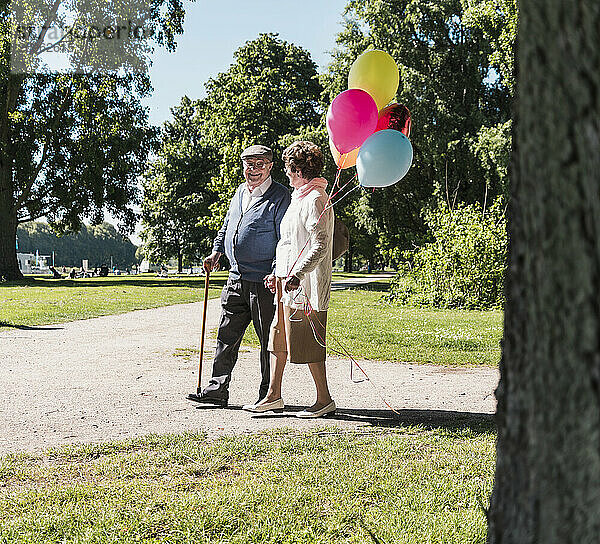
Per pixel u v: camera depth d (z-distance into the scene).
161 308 19.19
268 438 5.05
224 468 4.32
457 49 30.98
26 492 3.77
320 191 5.64
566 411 1.42
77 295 23.23
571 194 1.40
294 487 3.85
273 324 5.98
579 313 1.39
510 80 27.03
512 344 1.58
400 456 4.53
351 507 3.56
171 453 4.54
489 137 27.61
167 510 3.50
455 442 4.91
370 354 9.70
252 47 39.69
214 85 42.88
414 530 3.29
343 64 33.66
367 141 5.21
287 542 3.16
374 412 6.03
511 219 1.61
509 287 1.61
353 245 45.56
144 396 6.68
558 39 1.41
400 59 31.00
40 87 36.56
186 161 53.50
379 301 23.36
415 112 29.36
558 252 1.43
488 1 26.58
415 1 30.33
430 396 6.81
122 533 3.24
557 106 1.42
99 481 4.05
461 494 3.76
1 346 10.43
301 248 5.69
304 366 8.59
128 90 37.09
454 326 13.59
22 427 5.41
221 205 38.19
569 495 1.41
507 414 1.60
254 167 6.23
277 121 37.16
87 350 10.06
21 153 37.12
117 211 40.38
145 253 58.44
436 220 23.17
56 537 3.19
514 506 1.55
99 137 36.28
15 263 37.94
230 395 6.82
